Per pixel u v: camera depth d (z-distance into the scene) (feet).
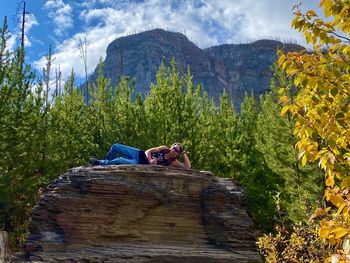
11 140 51.90
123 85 80.59
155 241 26.68
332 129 9.88
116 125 69.51
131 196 26.89
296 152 59.47
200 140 70.18
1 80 52.60
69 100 76.02
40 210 25.93
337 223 9.42
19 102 54.13
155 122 66.18
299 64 11.03
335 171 9.73
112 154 31.12
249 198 75.15
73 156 67.31
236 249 26.76
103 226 25.98
